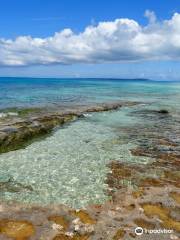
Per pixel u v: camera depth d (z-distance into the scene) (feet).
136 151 56.59
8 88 265.54
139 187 39.09
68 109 112.37
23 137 63.05
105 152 55.62
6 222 29.86
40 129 70.18
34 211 32.32
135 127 81.82
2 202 34.24
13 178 41.75
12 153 54.34
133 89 313.73
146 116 103.60
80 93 219.82
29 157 51.83
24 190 37.81
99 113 108.99
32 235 27.73
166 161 50.72
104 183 40.29
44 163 48.57
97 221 30.32
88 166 47.32
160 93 247.09
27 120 81.00
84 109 113.39
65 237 27.50
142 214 31.89
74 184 39.91
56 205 33.78
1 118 86.28
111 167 46.96
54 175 43.16
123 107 130.21
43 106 121.39
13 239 27.07
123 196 36.27
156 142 64.23
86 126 82.07
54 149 57.31
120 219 30.81
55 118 84.02
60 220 30.50
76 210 32.63
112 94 218.59
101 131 75.41
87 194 36.73
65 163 48.70
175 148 59.52
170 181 41.42
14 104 126.31
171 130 78.07
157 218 31.17
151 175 43.60
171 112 115.34
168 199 35.55
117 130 77.15
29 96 174.19
